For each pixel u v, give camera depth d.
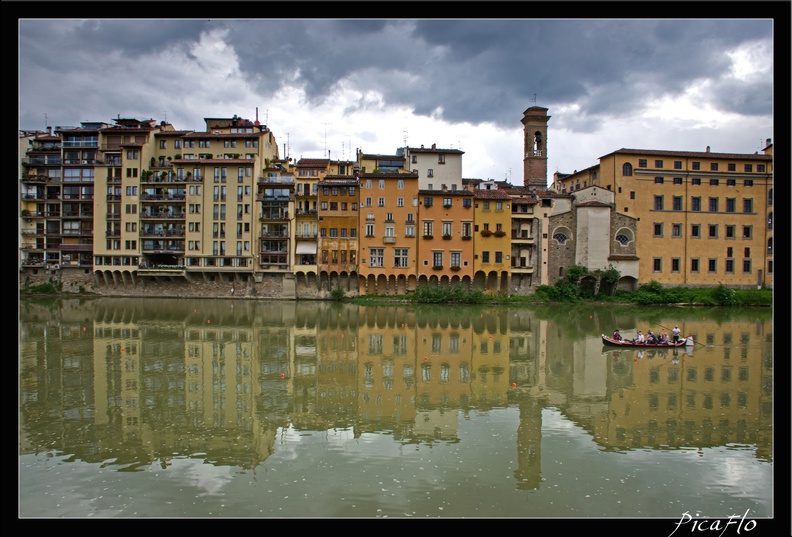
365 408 27.92
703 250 98.62
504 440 23.33
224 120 102.12
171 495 17.94
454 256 92.31
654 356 42.62
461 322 64.19
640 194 97.31
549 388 32.41
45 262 95.38
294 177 95.44
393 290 93.12
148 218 93.12
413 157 96.38
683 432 24.59
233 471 19.91
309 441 23.00
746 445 22.97
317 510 16.91
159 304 81.88
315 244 93.50
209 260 93.00
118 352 41.81
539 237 94.44
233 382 32.97
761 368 38.00
